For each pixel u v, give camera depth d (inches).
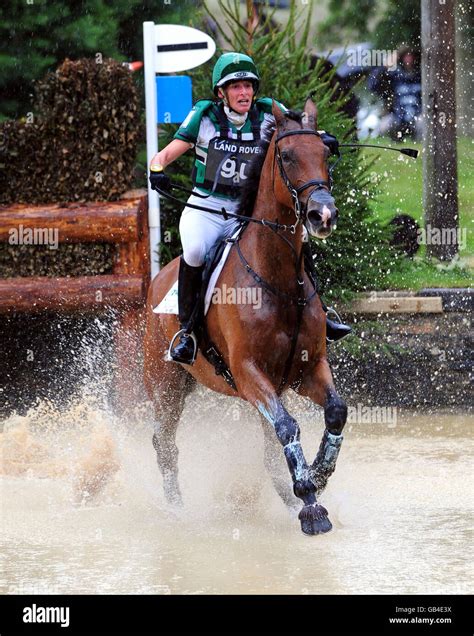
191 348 334.3
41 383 568.1
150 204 540.4
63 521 339.9
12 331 569.9
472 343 546.0
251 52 546.6
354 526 321.1
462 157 984.3
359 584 254.4
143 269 542.3
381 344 544.7
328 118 542.3
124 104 538.6
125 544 306.0
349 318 549.3
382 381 547.5
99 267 541.3
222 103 333.4
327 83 558.6
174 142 333.7
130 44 787.4
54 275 543.2
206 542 305.6
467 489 374.9
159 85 541.3
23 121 558.9
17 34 724.7
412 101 961.5
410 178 914.1
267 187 307.0
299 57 557.0
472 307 545.6
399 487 379.6
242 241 316.2
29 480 407.2
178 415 377.7
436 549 289.7
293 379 313.4
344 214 542.3
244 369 303.1
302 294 305.3
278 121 299.9
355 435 493.0
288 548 294.5
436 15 618.8
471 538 302.5
